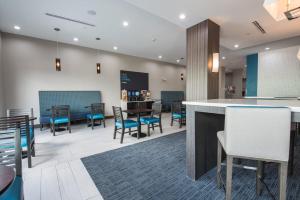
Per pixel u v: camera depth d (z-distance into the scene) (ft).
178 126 17.08
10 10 10.96
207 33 10.88
